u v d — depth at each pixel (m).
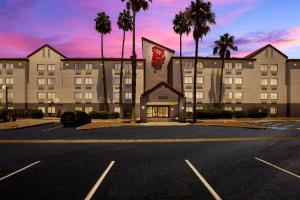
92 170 10.96
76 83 58.75
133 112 40.06
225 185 8.83
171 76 59.44
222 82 59.53
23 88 58.41
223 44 57.59
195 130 29.36
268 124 39.66
